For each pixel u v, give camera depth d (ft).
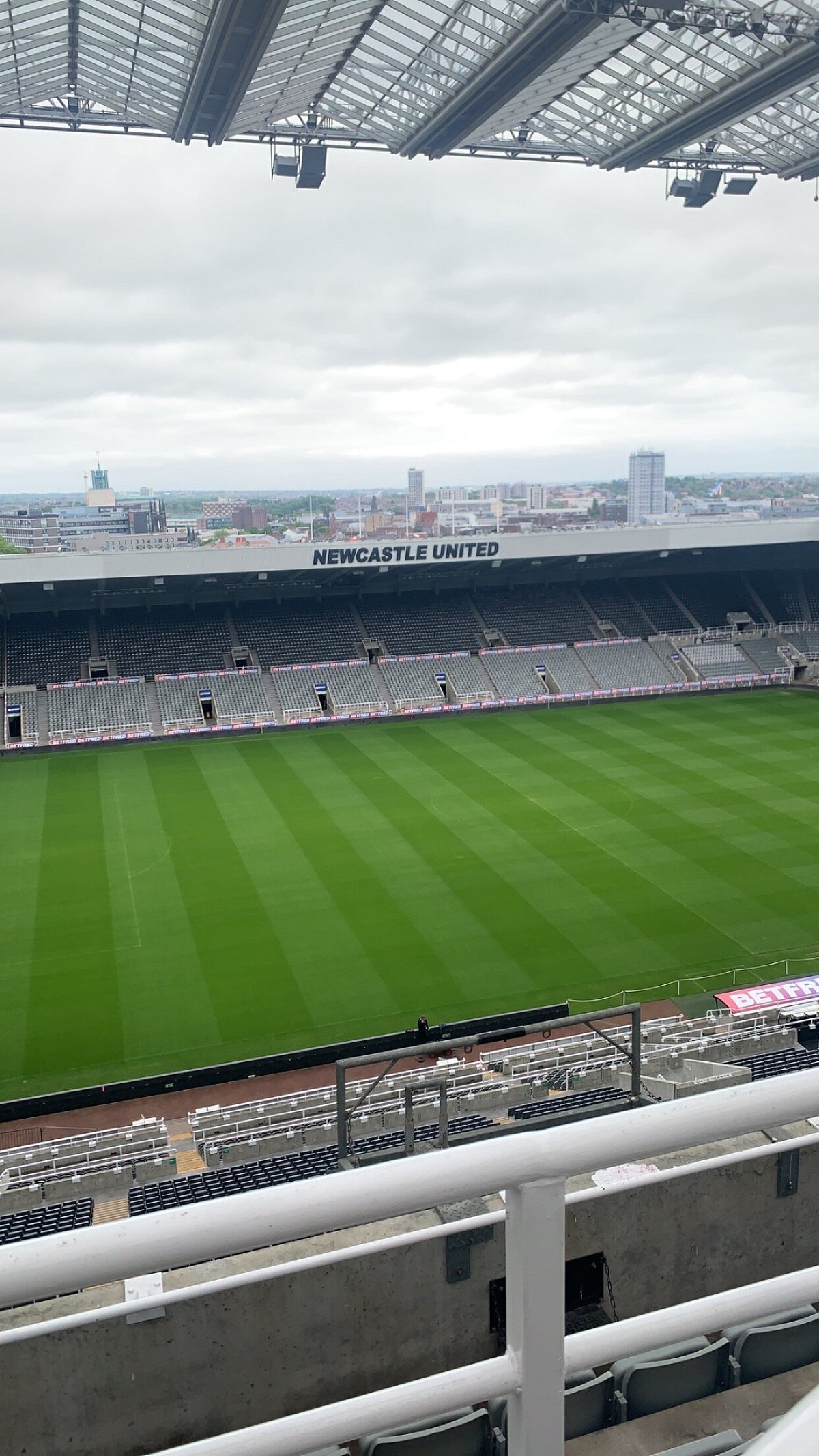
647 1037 79.30
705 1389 10.77
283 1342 16.12
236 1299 15.69
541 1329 6.77
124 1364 15.34
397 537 236.02
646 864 114.93
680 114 133.08
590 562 231.30
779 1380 10.69
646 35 115.85
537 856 118.01
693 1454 8.49
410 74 123.34
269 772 155.43
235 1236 5.97
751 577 247.70
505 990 88.94
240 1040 82.43
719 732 174.19
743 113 129.80
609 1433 10.33
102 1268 5.74
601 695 201.57
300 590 222.48
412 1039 80.38
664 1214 17.29
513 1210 6.65
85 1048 81.71
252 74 112.98
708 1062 72.23
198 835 127.54
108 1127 72.90
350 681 199.52
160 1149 67.05
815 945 95.71
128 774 156.35
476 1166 6.33
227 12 98.07
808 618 238.68
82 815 136.67
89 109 140.05
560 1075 72.02
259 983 90.79
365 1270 16.38
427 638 216.54
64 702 184.65
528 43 107.24
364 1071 78.64
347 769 155.74
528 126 146.92
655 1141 6.63
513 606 230.07
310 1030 83.61
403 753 164.86
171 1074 76.64
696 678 211.82
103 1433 15.42
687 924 100.17
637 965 92.68
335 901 106.93
